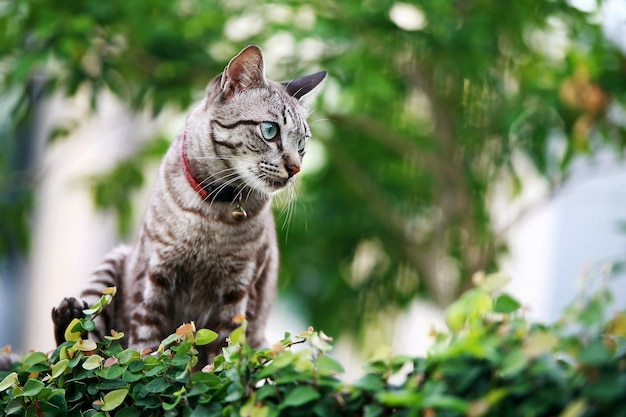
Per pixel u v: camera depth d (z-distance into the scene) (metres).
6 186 8.57
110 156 11.12
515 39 7.60
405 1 7.19
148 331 4.39
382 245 8.68
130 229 8.67
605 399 2.33
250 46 4.39
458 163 7.98
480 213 8.17
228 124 4.38
